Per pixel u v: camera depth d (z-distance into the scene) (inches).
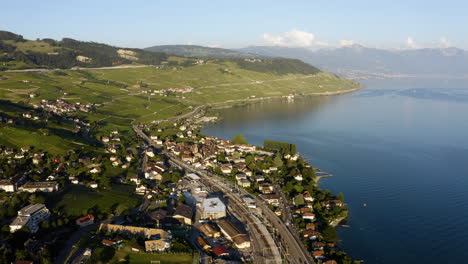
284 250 7106.3
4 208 7347.4
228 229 7623.0
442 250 7416.3
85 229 7362.2
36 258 6053.2
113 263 6195.9
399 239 7819.9
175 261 6382.9
